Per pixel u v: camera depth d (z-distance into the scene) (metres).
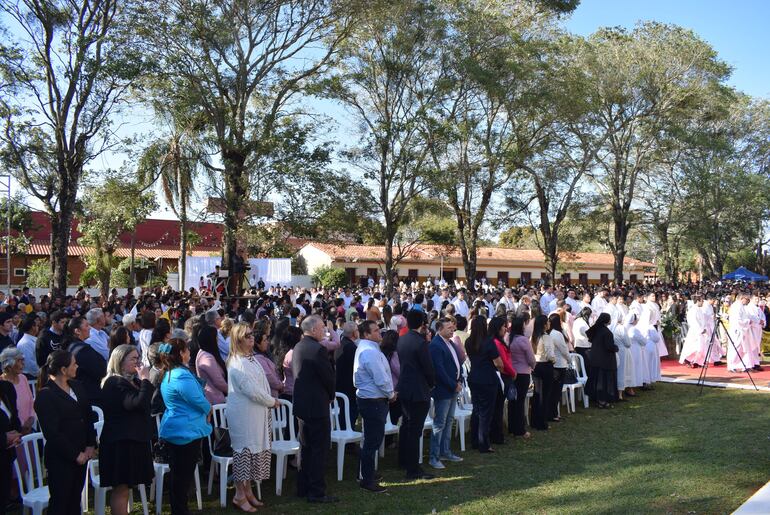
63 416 4.93
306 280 43.53
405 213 25.42
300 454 6.63
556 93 25.98
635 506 5.99
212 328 7.02
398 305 13.03
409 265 47.62
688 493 6.33
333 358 9.15
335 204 21.39
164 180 23.17
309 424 6.33
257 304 15.48
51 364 5.00
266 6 21.00
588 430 9.37
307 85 22.50
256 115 20.20
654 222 35.16
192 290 20.31
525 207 30.58
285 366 7.69
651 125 31.81
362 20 23.06
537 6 27.27
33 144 18.92
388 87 24.75
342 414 8.23
